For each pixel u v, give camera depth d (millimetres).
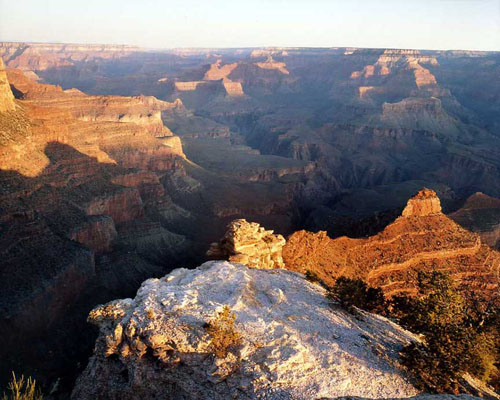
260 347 36531
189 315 39281
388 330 47281
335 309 48375
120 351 39438
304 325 42156
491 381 44500
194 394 35406
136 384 38156
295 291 50750
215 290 44781
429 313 45000
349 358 38000
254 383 33844
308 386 33656
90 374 41406
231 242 60406
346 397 32281
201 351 36406
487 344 44344
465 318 50906
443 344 40031
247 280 47719
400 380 36875
